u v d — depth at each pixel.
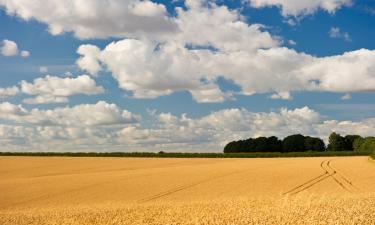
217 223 15.73
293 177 58.09
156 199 42.94
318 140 156.88
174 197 44.06
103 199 44.81
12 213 23.77
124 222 17.12
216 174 62.69
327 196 25.14
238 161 89.62
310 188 48.16
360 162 80.00
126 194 47.91
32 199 46.66
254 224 15.50
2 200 46.31
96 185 55.38
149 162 92.50
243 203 22.88
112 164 89.19
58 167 84.75
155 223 16.41
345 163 77.88
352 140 164.62
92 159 101.81
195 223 15.84
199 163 86.56
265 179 56.56
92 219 18.31
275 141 158.25
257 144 158.12
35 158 104.62
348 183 52.16
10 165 89.06
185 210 19.94
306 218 15.91
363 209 17.75
